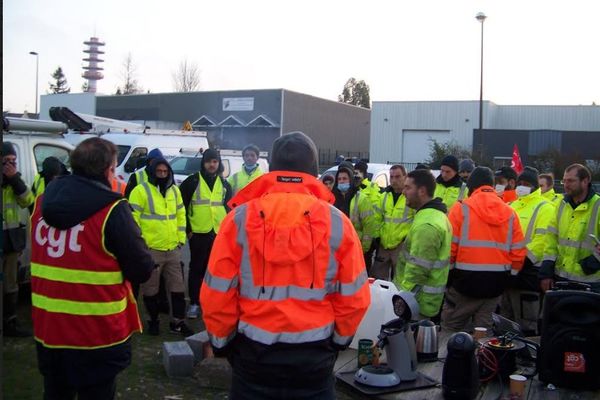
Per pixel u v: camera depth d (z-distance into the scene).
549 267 6.04
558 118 44.84
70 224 3.51
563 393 4.88
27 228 7.45
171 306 7.09
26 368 5.77
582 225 5.77
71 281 3.53
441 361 5.41
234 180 9.12
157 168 6.88
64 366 3.59
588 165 33.41
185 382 5.56
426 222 5.28
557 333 4.95
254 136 49.41
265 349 2.78
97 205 3.54
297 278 2.81
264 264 2.82
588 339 4.88
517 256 5.79
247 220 2.86
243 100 50.00
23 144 7.87
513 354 5.06
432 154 40.75
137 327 3.84
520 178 7.50
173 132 18.58
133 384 5.45
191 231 7.71
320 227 2.84
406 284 5.36
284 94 48.72
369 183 9.05
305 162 2.99
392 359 4.96
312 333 2.80
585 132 38.56
